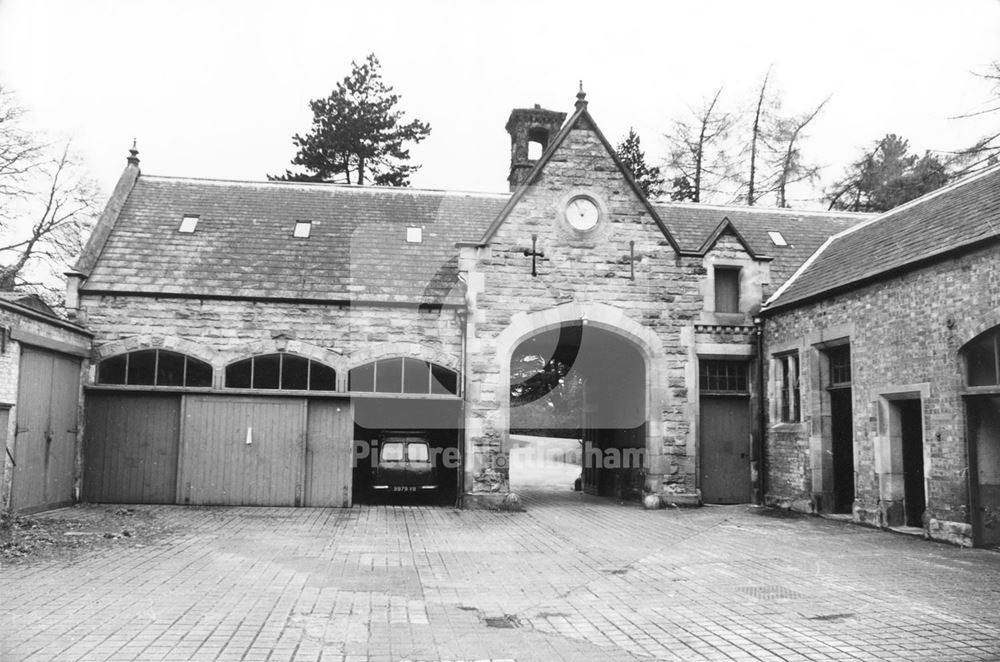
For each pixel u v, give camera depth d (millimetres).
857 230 16797
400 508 15016
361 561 9312
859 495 13008
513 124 19734
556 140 15969
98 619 6270
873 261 13453
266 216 17578
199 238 16516
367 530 11945
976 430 10656
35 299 13945
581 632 6305
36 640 5660
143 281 15203
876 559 9695
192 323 15125
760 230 19625
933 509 11242
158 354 15031
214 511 13844
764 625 6523
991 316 10266
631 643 5988
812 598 7531
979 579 8445
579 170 16000
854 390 13203
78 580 7711
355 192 18953
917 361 11656
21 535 10289
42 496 13039
